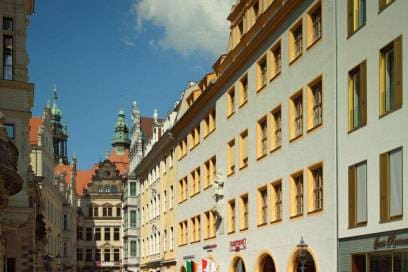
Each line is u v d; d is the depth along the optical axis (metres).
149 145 69.38
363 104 21.81
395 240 19.61
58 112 136.88
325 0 24.91
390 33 20.30
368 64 21.62
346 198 22.77
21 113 42.34
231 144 36.78
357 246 21.88
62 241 103.69
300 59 27.09
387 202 20.16
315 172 25.75
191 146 46.41
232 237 35.53
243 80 34.84
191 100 48.47
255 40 31.88
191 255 45.06
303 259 25.20
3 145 30.59
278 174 29.09
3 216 40.06
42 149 78.38
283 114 28.72
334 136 23.70
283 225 28.27
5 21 42.69
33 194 60.72
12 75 42.41
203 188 42.38
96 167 135.62
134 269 75.06
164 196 56.44
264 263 31.33
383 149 20.48
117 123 143.12
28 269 57.25
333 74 23.95
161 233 57.06
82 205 123.56
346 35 23.27
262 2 32.78
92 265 121.38
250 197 32.81
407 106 19.19
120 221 123.75
